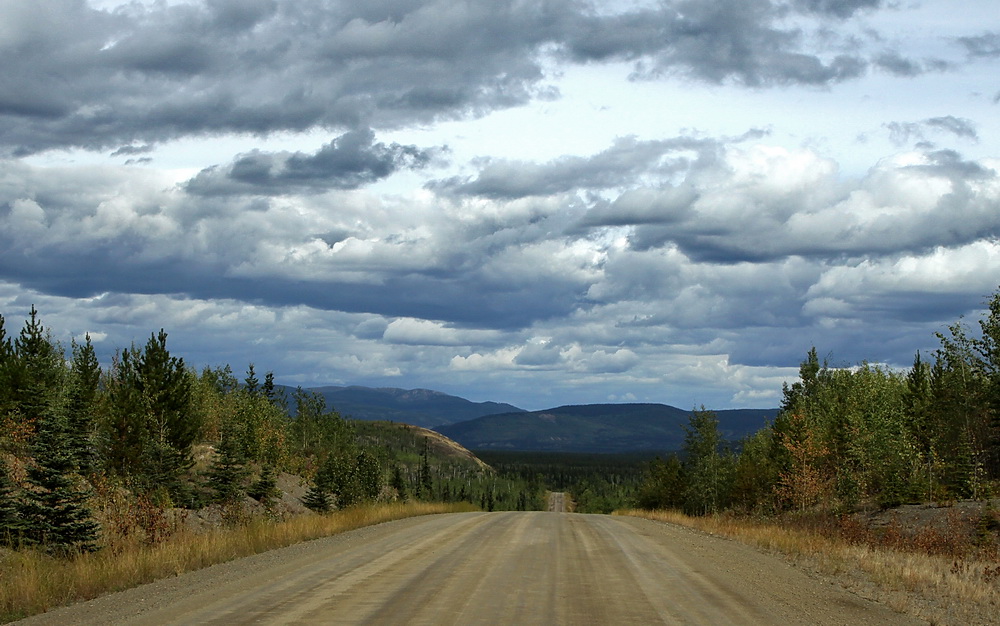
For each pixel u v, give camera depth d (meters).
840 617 10.09
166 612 9.49
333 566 14.11
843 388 45.03
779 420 49.53
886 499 34.00
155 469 30.45
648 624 9.00
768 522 33.88
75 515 17.19
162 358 42.59
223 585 11.74
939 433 34.44
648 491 80.25
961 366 33.88
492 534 21.80
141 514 18.03
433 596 10.66
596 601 10.53
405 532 22.80
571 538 21.00
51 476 17.44
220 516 29.09
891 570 15.14
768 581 13.45
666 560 16.22
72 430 23.69
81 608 10.20
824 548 19.50
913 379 39.84
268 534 18.80
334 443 67.00
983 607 11.59
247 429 49.59
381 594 10.80
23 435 21.77
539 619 9.13
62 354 44.81
